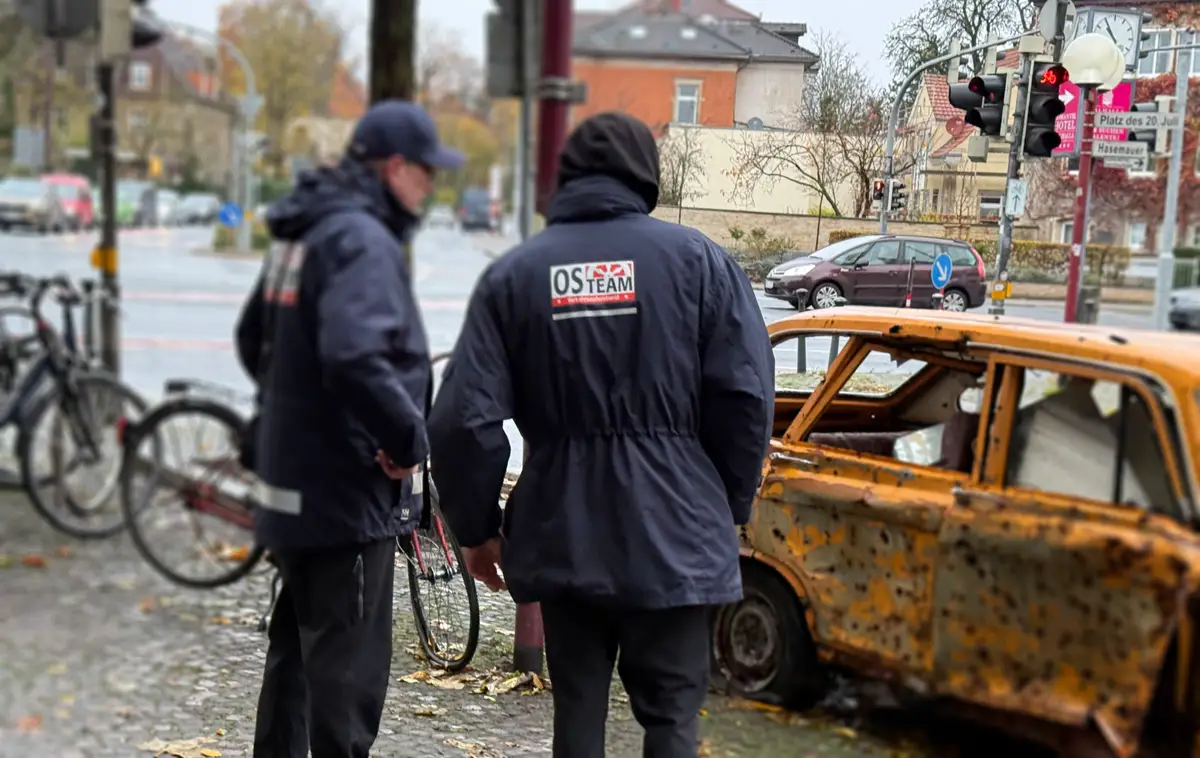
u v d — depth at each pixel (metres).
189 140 38.53
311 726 3.13
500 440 2.78
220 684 4.32
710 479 2.82
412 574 4.45
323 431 2.95
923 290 5.20
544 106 4.59
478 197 48.84
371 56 7.57
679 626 2.81
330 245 2.86
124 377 10.95
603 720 2.93
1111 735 2.71
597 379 2.76
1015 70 5.23
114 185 8.15
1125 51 5.34
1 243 17.06
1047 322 3.44
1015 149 5.24
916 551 3.18
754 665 3.54
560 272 2.78
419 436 2.85
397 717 3.97
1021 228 5.27
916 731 3.15
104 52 8.03
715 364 2.81
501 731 3.89
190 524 5.59
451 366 2.81
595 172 2.84
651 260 2.78
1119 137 5.37
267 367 3.01
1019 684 2.90
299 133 38.53
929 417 3.44
